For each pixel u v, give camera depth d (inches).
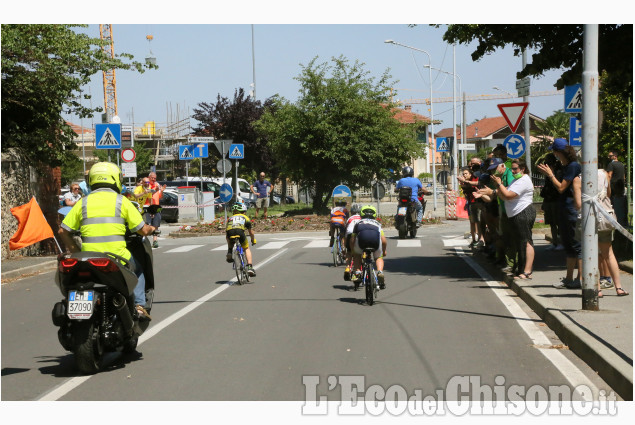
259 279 575.2
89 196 292.4
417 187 944.3
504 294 462.6
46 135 827.4
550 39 584.4
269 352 309.4
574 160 427.8
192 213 1523.1
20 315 441.7
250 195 1935.3
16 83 756.6
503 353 300.4
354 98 1510.8
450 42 602.5
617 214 665.0
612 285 434.6
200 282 566.6
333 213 652.1
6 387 265.1
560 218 438.3
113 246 287.3
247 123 2078.0
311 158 1536.7
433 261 669.9
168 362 296.2
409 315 394.9
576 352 297.6
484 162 576.7
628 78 595.5
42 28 758.5
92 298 269.4
